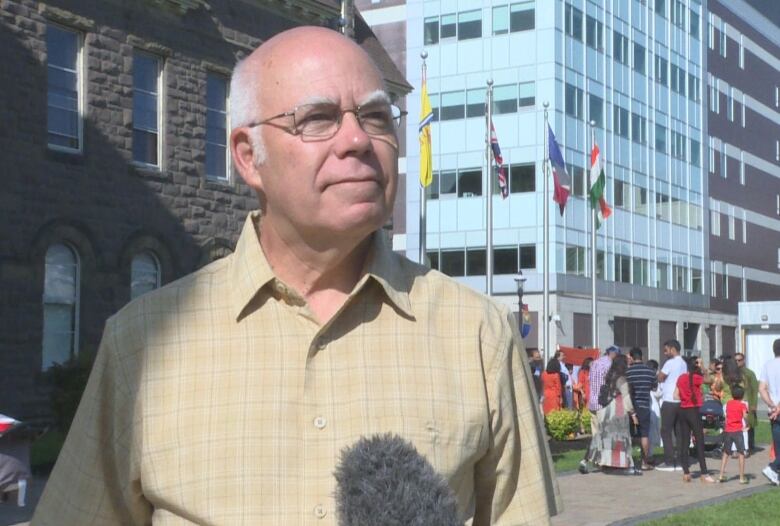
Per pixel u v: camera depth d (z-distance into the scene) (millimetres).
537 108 51219
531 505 2547
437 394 2408
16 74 19391
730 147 72000
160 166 22594
